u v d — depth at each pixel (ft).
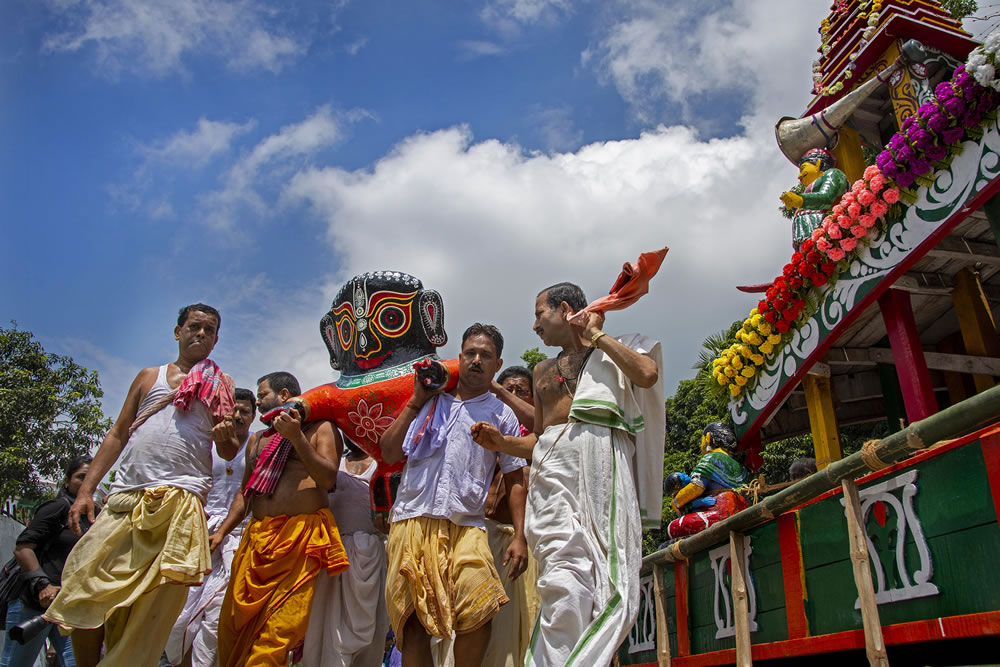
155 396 15.57
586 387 13.57
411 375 16.69
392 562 14.10
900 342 17.54
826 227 17.80
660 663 18.10
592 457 12.91
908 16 19.03
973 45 18.47
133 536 14.35
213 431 15.17
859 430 41.96
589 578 12.03
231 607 14.62
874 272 17.13
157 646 14.14
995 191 14.40
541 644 11.94
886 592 10.96
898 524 10.84
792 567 13.32
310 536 14.80
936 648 11.32
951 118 14.98
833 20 22.40
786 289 19.36
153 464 14.79
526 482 15.34
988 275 19.94
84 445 62.54
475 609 13.29
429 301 17.78
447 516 14.06
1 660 19.90
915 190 16.11
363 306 17.42
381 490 17.02
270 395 19.88
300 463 15.38
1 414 58.59
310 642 15.52
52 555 19.29
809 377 21.26
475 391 15.71
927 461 10.38
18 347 63.62
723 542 16.17
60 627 13.65
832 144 21.67
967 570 9.57
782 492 13.17
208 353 16.63
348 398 16.38
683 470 63.16
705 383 23.88
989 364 18.42
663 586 18.88
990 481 9.29
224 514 20.63
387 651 25.34
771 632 13.99
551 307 14.83
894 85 19.81
